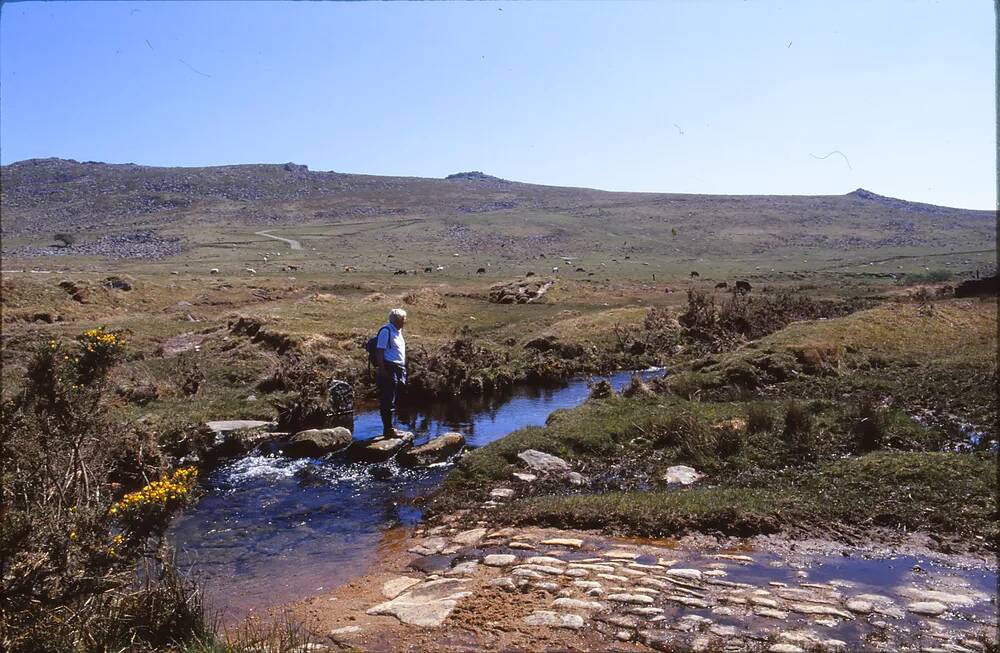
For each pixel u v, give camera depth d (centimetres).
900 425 1030
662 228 12925
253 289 3922
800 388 1355
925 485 774
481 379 1711
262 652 470
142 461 959
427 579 638
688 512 736
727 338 2239
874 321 1819
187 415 1259
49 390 575
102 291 3222
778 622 499
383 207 15762
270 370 1664
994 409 1116
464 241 11288
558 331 2358
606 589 571
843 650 452
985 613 508
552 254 10012
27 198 16175
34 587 444
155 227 12688
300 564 723
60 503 502
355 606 585
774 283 5584
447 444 1154
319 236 11519
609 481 929
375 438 1195
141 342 2127
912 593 548
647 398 1296
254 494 975
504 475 960
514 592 577
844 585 569
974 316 1938
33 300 2888
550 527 761
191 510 907
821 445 981
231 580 682
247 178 18662
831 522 711
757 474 893
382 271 6869
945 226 13225
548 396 1667
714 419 1101
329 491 983
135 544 490
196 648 475
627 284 5091
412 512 879
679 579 589
